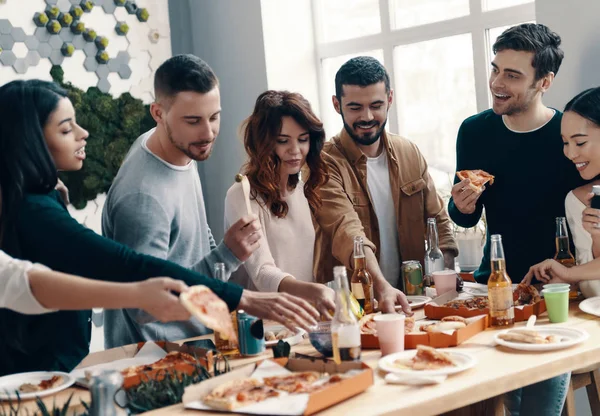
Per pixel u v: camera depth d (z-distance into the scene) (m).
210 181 4.61
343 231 2.84
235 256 2.38
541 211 2.79
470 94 3.93
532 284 2.79
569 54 3.10
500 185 2.85
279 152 2.70
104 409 1.59
